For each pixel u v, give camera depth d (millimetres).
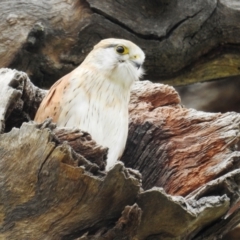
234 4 13000
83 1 12109
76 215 6523
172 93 9773
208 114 8898
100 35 12078
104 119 9109
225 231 7738
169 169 8617
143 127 9195
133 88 9938
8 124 8570
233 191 7426
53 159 6277
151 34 12172
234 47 13273
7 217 6668
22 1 11984
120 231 6504
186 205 6691
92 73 9430
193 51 12898
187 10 12359
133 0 12055
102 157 6473
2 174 6520
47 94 9312
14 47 11719
